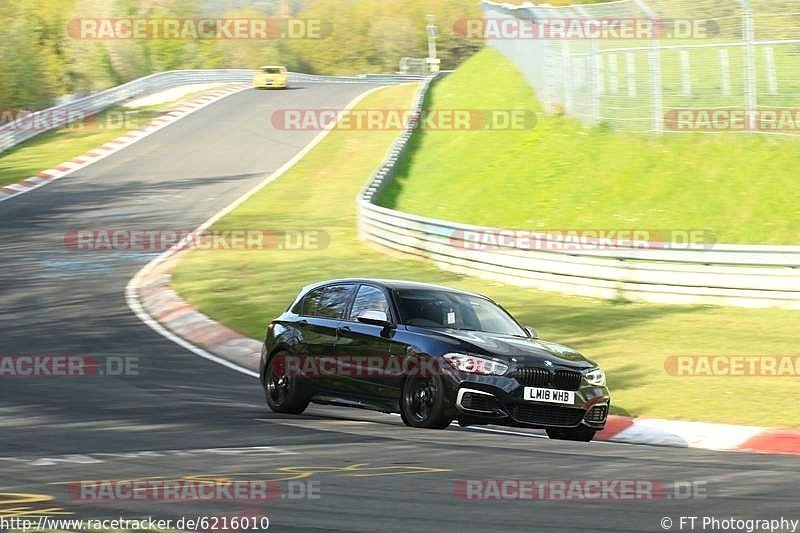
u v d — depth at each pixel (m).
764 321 72.25
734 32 110.19
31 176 158.12
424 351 41.88
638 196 106.44
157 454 34.97
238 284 90.19
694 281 78.75
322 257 103.75
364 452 36.06
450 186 131.62
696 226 99.00
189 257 105.69
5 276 96.19
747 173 103.75
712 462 36.47
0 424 41.34
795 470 35.00
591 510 27.58
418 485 30.39
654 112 114.81
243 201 141.75
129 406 46.81
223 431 40.31
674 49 115.00
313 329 46.31
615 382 54.59
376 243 109.44
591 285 82.44
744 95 109.75
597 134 120.94
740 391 52.25
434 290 46.34
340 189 150.88
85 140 188.50
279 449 36.34
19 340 68.88
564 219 107.50
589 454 37.44
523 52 164.12
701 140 110.25
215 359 62.94
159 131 197.12
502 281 89.12
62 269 99.75
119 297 86.94
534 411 40.97
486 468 33.50
